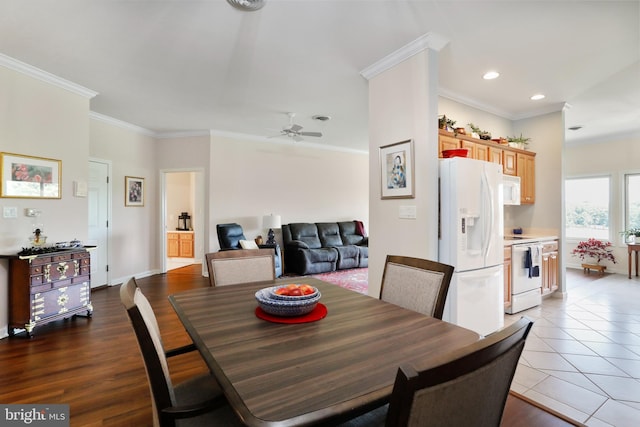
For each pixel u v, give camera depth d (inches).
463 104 157.2
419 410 22.7
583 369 92.2
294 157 260.7
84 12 89.0
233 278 82.4
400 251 110.9
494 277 113.8
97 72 127.0
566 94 150.3
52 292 118.7
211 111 178.1
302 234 248.5
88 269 134.3
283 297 55.1
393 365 37.6
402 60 110.3
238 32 98.7
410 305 66.6
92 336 114.5
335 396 31.2
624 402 76.2
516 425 66.5
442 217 106.1
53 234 130.4
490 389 28.0
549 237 162.4
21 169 119.2
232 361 38.6
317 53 111.7
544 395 79.1
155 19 92.2
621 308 148.8
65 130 135.7
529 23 93.8
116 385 83.3
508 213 184.1
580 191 254.7
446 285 61.0
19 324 111.9
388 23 93.7
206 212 221.1
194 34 100.0
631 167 227.9
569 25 94.9
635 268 224.5
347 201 291.6
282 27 96.0
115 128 195.6
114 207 194.9
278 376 35.0
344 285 194.7
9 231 115.6
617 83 137.3
